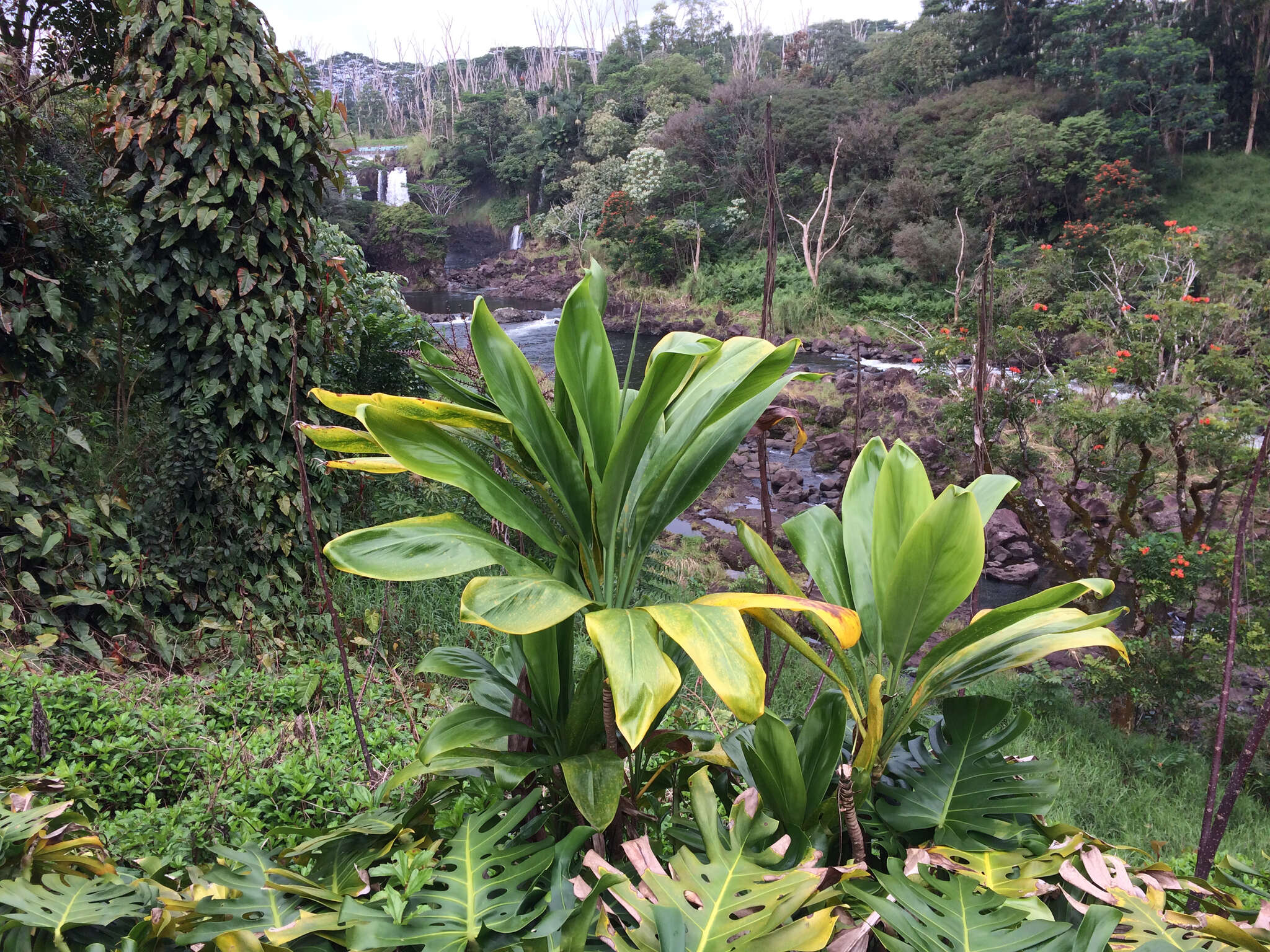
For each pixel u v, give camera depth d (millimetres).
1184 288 8750
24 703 2504
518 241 51375
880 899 890
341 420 4504
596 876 1029
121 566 3588
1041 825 1150
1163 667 5469
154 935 824
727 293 31344
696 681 2592
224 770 2336
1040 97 33594
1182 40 30062
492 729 1103
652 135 41875
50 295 3613
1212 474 8383
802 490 12547
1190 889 1045
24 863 921
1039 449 8344
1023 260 22938
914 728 1316
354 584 4539
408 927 858
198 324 3979
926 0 44156
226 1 3750
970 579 1038
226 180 3863
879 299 27516
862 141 33031
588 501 1107
